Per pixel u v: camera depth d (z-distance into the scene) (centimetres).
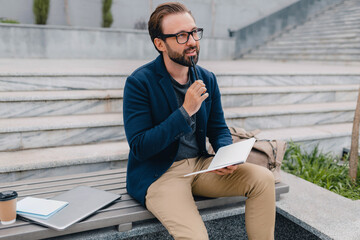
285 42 973
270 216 164
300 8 1120
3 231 146
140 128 161
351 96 449
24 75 322
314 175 276
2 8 812
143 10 970
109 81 359
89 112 321
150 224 175
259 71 457
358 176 279
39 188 197
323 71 484
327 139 339
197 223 148
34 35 685
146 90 166
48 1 823
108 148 276
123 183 208
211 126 195
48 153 259
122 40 767
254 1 1118
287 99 407
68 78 341
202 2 1038
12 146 262
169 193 159
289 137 320
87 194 183
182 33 155
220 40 930
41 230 148
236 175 169
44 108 302
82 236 163
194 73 179
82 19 905
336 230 185
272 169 218
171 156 175
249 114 342
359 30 816
